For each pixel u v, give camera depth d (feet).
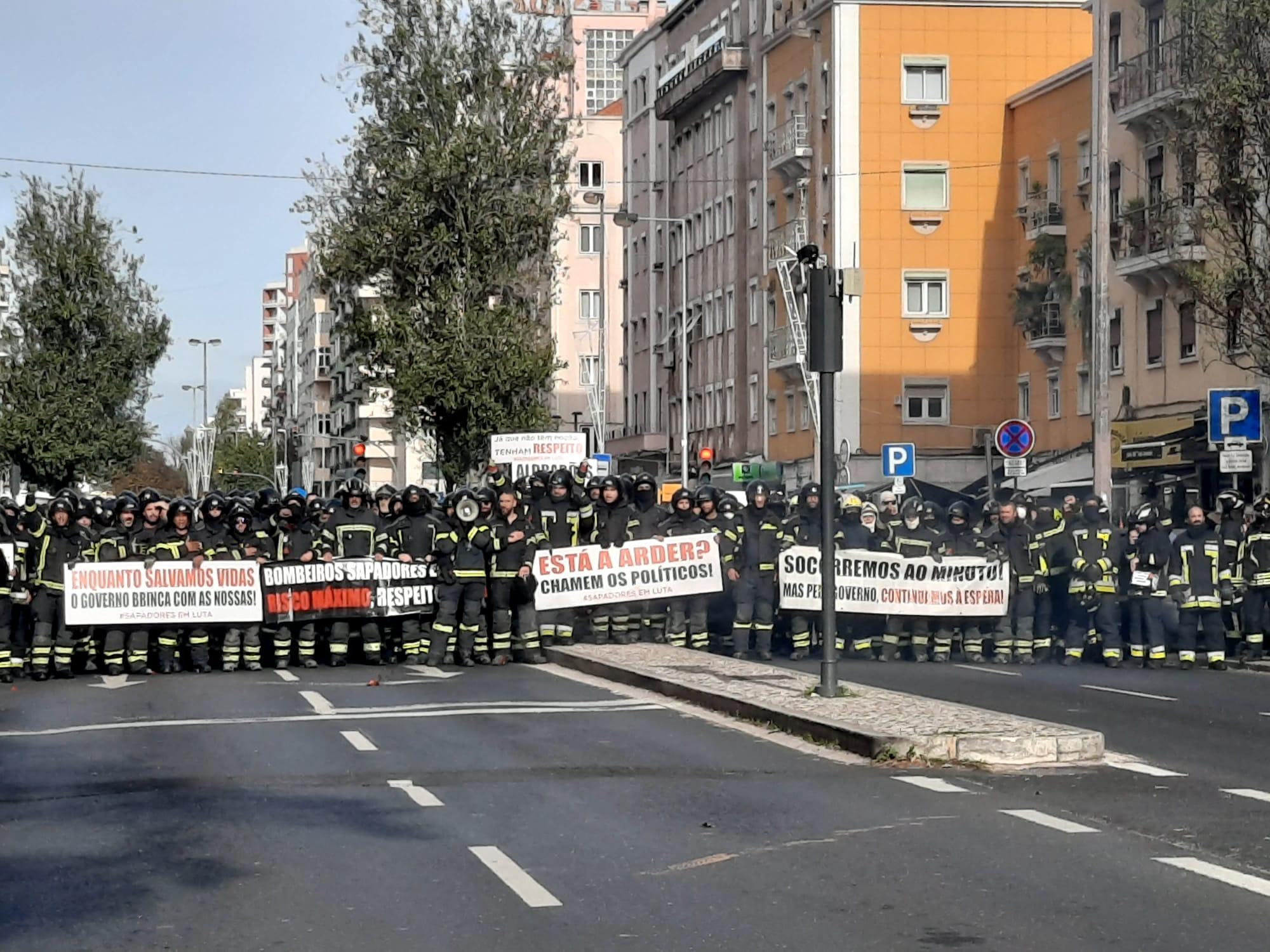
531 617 81.66
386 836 36.35
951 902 29.53
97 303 201.26
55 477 203.92
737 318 228.63
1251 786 42.45
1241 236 90.12
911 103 195.42
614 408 312.91
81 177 202.08
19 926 28.66
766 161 216.74
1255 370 102.01
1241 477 131.64
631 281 283.18
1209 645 79.61
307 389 509.35
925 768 45.98
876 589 81.46
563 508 84.99
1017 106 193.77
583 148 318.86
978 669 77.92
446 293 139.54
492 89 139.95
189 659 80.89
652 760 47.67
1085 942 26.66
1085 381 175.63
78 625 76.38
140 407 209.56
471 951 26.58
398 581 81.30
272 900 30.40
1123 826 36.88
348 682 72.08
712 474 224.53
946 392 195.72
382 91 138.92
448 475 145.48
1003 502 85.30
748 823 37.52
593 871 32.53
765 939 27.12
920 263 195.93
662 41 265.34
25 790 43.60
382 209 139.33
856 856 33.65
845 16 195.42
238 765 47.37
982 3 195.31
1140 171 151.23
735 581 81.71
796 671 74.74
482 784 43.32
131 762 48.34
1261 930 27.35
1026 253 192.13
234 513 81.56
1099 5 154.51
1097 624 80.79
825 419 58.18
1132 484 147.64
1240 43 88.58
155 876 32.58
